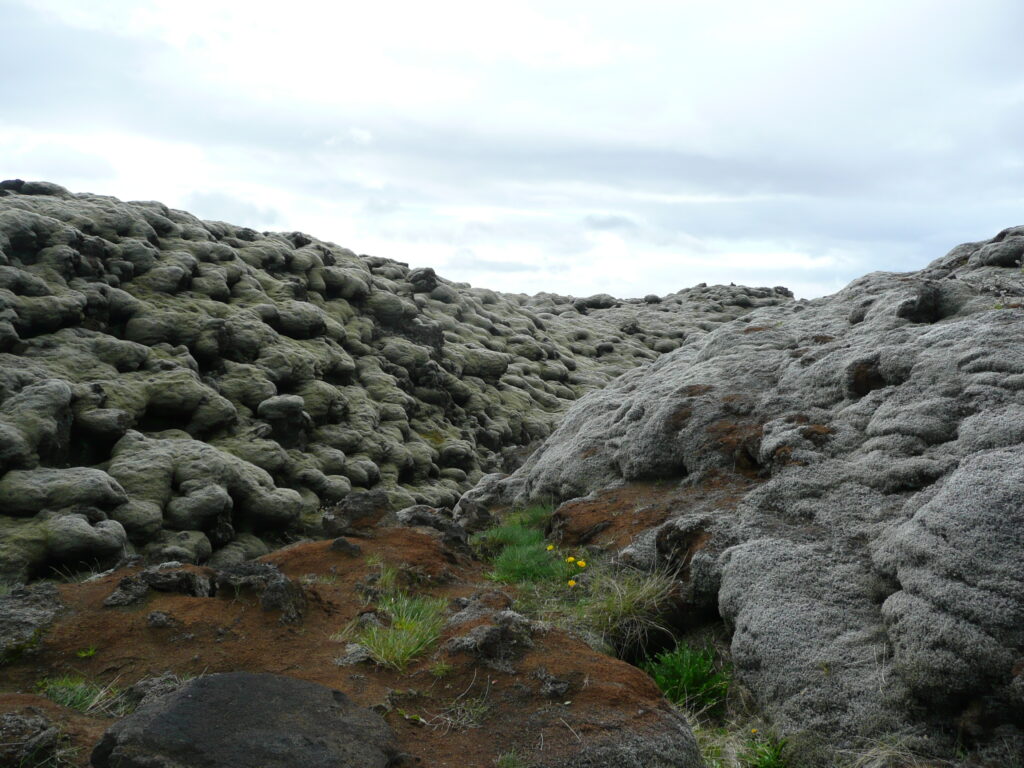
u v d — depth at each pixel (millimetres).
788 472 8398
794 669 6199
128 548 10727
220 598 6211
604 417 12320
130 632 5656
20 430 11281
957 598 5570
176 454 12617
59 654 5395
